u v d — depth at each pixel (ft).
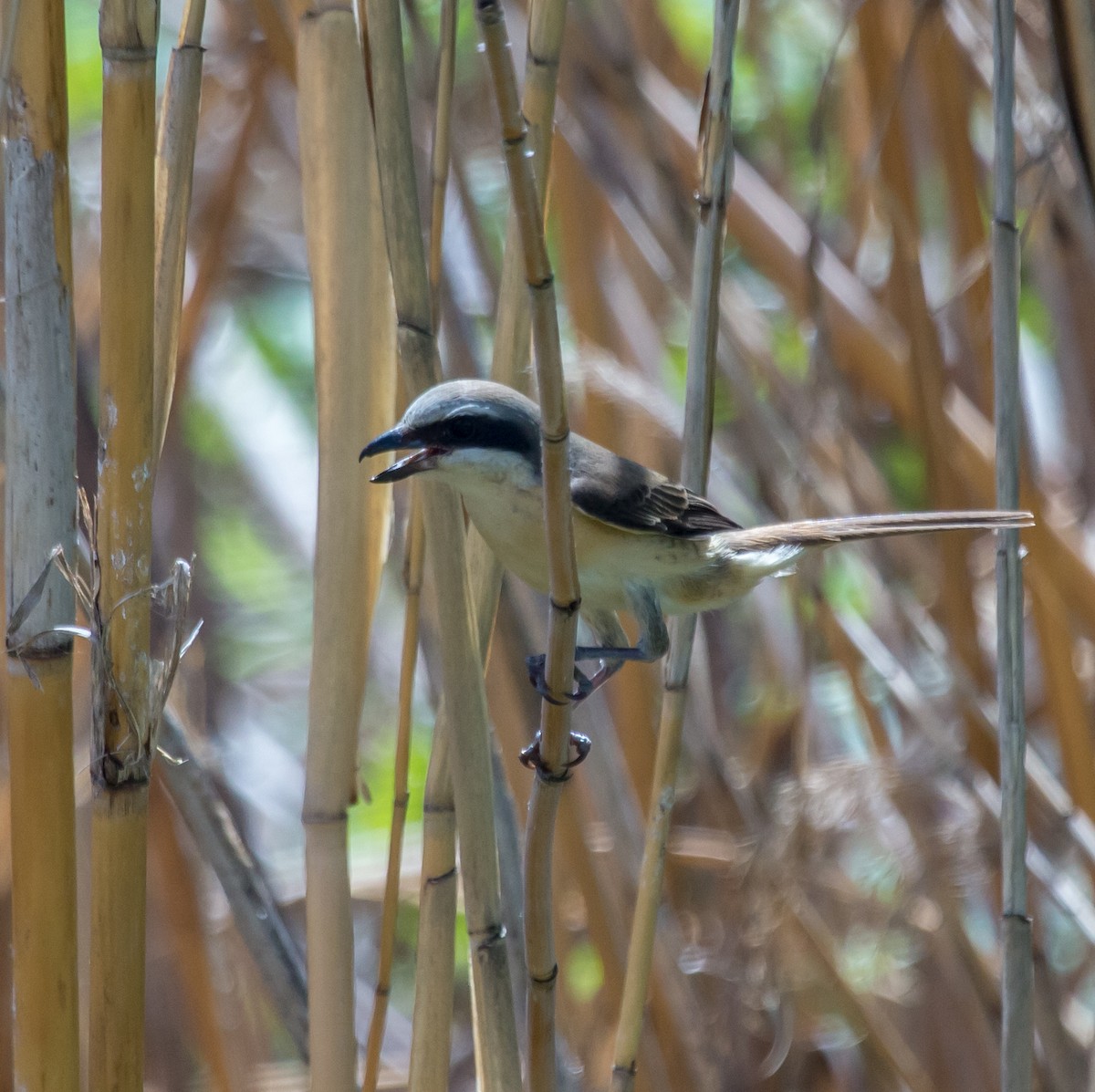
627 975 22.56
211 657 46.75
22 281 18.30
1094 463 35.86
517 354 22.99
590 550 25.46
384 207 19.89
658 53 40.81
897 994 37.40
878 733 34.17
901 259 32.50
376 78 19.56
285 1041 40.81
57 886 18.57
